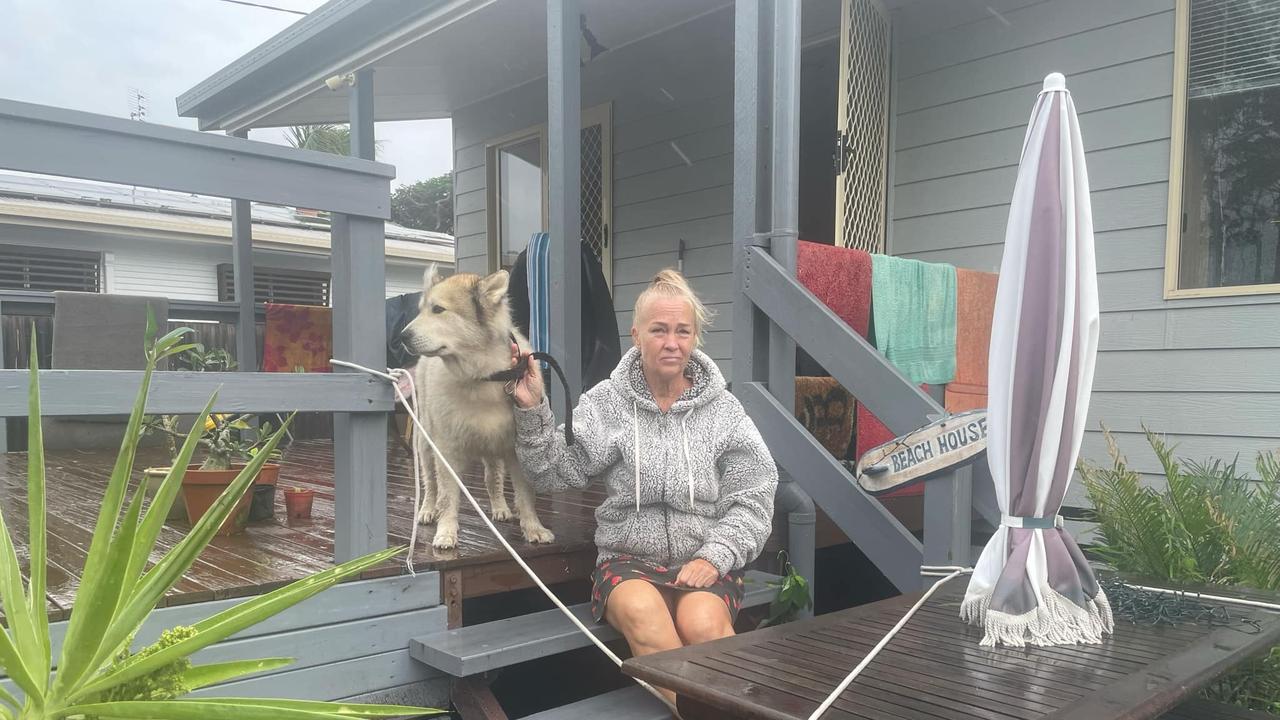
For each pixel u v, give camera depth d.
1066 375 2.02
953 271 4.08
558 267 3.82
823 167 6.16
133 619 1.18
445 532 2.73
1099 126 4.32
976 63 4.73
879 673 1.73
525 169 7.27
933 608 2.28
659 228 6.33
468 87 7.22
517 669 3.20
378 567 2.40
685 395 2.54
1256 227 3.93
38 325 6.94
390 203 2.43
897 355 3.72
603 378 4.73
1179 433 4.09
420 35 5.21
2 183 13.51
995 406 2.12
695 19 5.88
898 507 3.97
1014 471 2.08
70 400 1.90
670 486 2.47
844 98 4.41
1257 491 3.34
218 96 7.06
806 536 3.17
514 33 5.66
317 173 2.30
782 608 2.99
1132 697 1.55
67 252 12.47
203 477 2.97
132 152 2.01
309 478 4.75
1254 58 3.91
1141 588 2.44
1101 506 3.31
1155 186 4.15
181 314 6.53
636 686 2.51
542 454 2.48
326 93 6.55
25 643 1.15
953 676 1.71
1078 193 2.06
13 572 1.19
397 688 2.42
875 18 4.78
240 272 6.74
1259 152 3.91
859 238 4.71
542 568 2.79
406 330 2.60
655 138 6.30
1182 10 4.03
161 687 1.24
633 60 6.39
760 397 3.13
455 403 2.75
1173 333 4.11
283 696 2.20
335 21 5.41
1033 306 2.06
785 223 3.12
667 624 2.24
